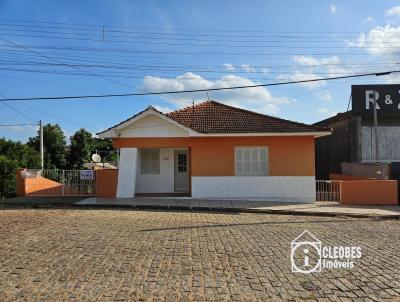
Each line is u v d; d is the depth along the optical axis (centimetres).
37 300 612
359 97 2683
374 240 1091
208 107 2298
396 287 688
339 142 2934
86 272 754
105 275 738
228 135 1956
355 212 1681
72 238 1052
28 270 763
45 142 4503
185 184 2206
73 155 4756
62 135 4641
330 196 2012
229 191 2003
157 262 829
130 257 865
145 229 1200
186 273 757
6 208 1745
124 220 1376
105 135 2009
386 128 2733
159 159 2209
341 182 1959
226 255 895
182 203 1836
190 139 2019
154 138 2027
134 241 1024
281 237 1110
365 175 2312
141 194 2136
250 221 1418
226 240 1057
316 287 687
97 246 962
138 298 626
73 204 1816
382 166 2172
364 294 654
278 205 1844
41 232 1133
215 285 691
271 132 1958
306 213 1675
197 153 2016
